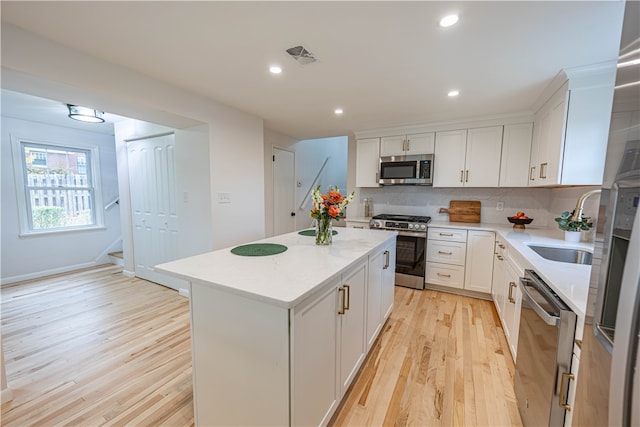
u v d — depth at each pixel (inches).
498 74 79.9
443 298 122.7
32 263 149.1
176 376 71.5
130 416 58.9
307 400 46.4
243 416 48.0
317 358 48.9
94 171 173.8
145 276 146.6
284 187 180.5
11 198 141.4
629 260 22.6
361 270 68.3
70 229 163.0
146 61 75.0
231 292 44.7
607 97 74.8
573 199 98.9
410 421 57.9
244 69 79.3
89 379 70.2
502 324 93.4
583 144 78.5
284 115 126.3
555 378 42.1
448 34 60.3
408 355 80.6
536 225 127.0
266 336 43.6
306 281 47.2
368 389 67.1
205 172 109.7
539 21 54.9
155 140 132.2
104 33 62.1
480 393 65.7
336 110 117.3
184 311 109.5
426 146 137.3
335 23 57.2
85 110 124.8
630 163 23.9
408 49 66.9
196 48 68.1
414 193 155.9
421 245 130.6
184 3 51.5
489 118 121.6
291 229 188.5
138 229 146.5
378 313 84.4
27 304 115.6
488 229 116.6
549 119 92.2
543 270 55.3
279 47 67.1
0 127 136.5
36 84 67.8
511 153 118.6
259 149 130.7
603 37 60.2
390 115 124.0
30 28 60.1
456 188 145.0
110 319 102.6
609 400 24.5
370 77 83.3
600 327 27.4
